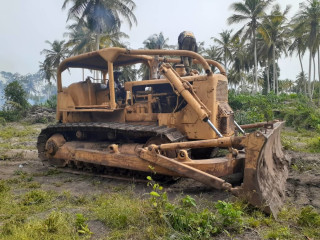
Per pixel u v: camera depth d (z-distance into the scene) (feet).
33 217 13.12
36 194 15.88
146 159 16.87
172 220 11.66
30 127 73.46
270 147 16.28
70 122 23.79
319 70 131.75
